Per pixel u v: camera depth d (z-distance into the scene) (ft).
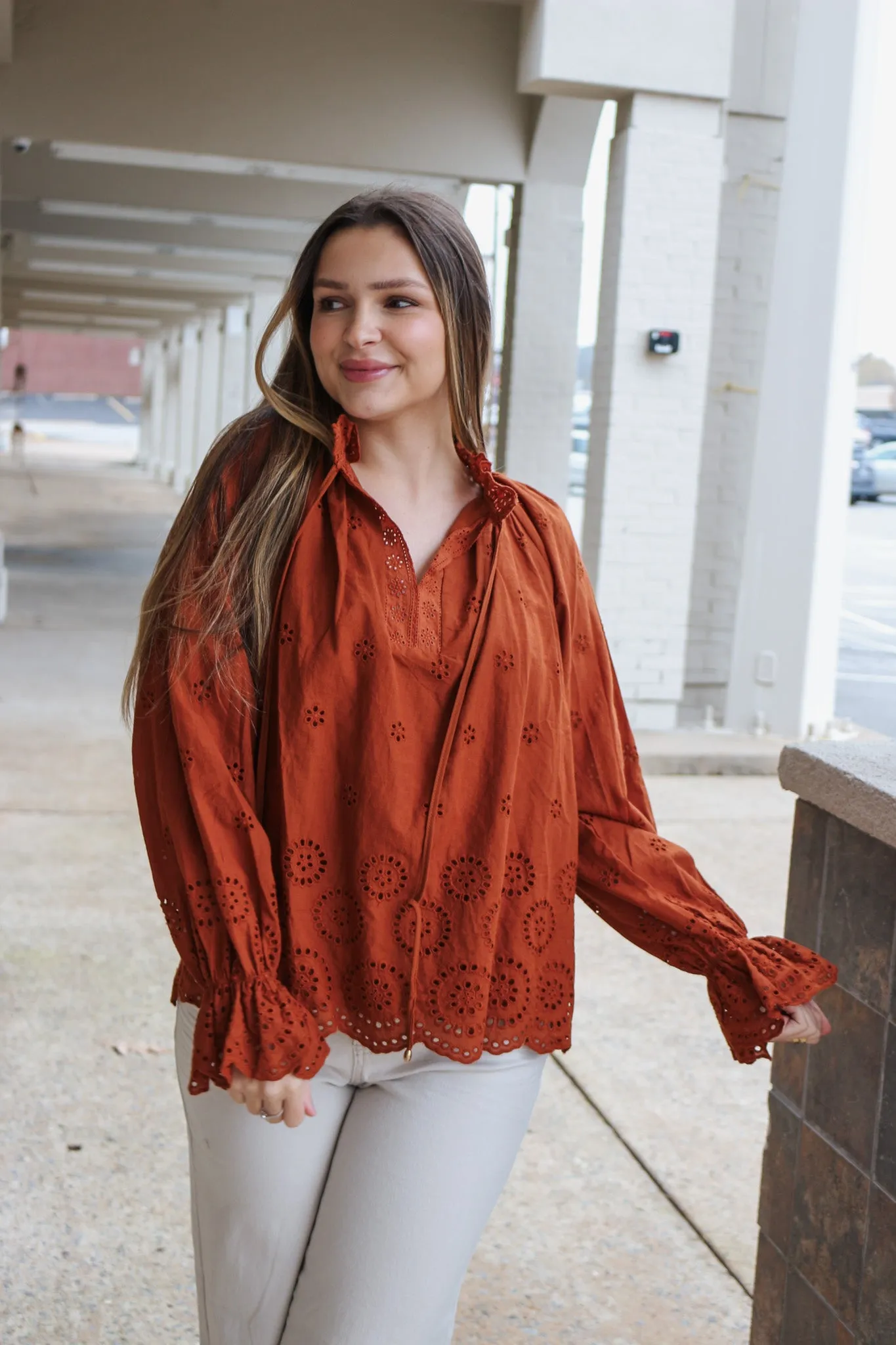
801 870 6.62
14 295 84.17
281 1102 4.51
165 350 113.09
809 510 25.09
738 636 25.73
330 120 29.63
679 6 22.99
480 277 5.09
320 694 4.80
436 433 5.15
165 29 28.30
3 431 171.73
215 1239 4.96
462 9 29.91
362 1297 4.73
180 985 4.98
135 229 50.93
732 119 24.17
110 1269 8.53
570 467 33.86
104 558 49.83
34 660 29.40
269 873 4.63
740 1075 11.79
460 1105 4.93
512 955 5.02
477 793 4.92
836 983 6.34
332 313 5.01
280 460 4.97
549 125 30.66
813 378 24.79
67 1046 11.61
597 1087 11.42
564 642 5.32
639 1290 8.60
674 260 23.89
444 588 4.99
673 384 24.27
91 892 15.58
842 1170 6.29
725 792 22.27
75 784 20.07
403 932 4.83
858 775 6.02
